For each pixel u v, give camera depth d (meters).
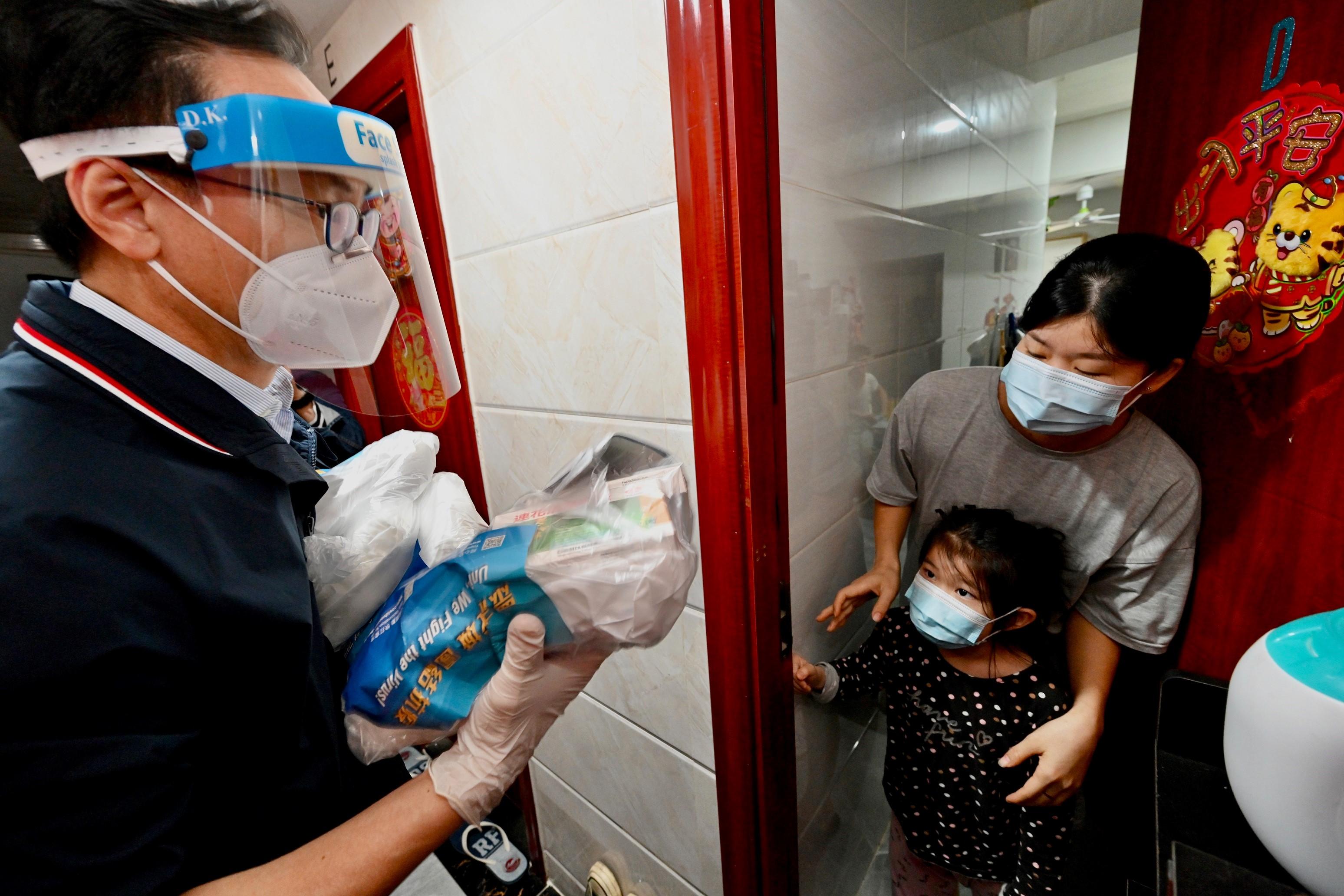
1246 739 0.49
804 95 0.68
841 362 0.87
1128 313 0.64
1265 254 0.64
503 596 0.39
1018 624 0.83
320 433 1.13
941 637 0.84
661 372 0.69
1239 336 0.69
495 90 0.77
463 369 1.02
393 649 0.41
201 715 0.37
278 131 0.37
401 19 0.90
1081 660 0.86
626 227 0.67
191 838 0.35
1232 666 0.74
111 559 0.32
